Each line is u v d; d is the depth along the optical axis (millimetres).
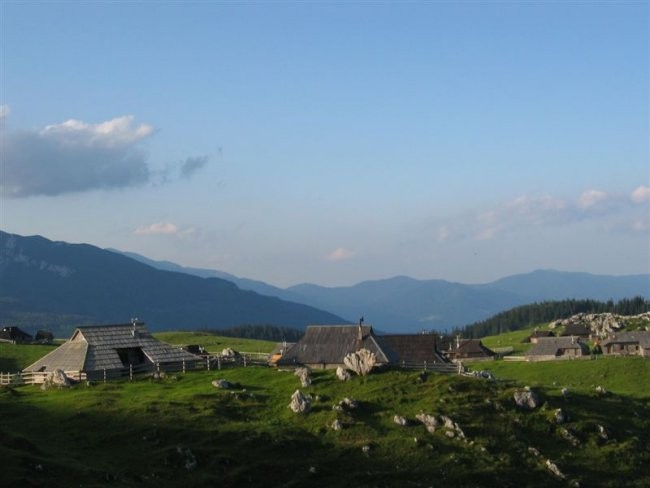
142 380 114688
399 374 106312
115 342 124875
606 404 106938
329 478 79250
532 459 87125
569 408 101312
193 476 75812
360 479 79188
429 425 91312
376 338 136125
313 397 99250
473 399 99000
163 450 79750
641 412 106500
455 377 105938
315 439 87125
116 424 86250
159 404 93062
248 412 93688
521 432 93000
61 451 77438
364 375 106438
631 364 162500
